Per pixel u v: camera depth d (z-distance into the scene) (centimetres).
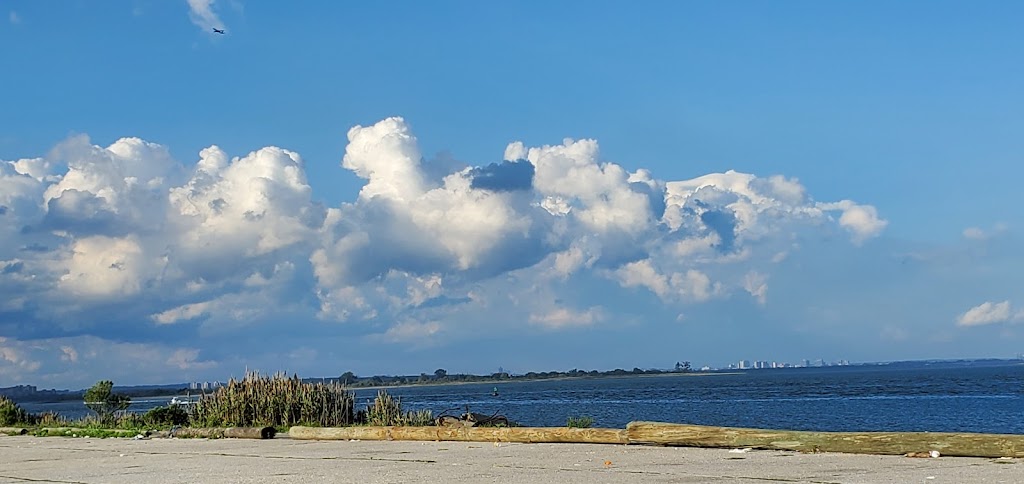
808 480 1358
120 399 4519
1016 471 1402
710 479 1406
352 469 1739
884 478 1352
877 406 7925
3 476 1883
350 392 4397
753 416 6694
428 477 1549
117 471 1873
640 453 1866
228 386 4156
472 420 3534
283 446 2456
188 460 2091
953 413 6631
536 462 1748
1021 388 12406
